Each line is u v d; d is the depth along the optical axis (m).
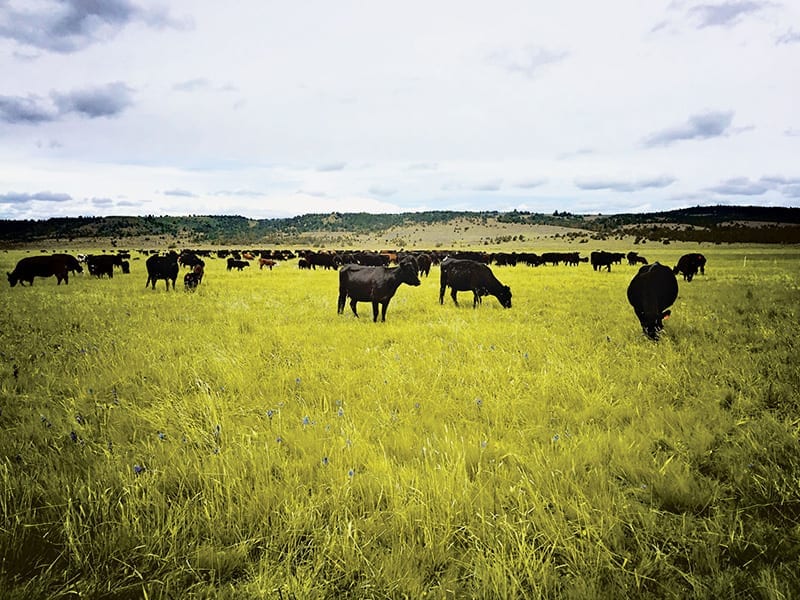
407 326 10.19
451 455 3.64
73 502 3.03
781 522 2.82
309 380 6.00
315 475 3.45
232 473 3.34
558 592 2.26
